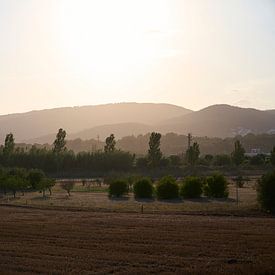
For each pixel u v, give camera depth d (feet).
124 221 117.91
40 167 356.79
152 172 344.69
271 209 137.49
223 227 106.52
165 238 92.99
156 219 122.01
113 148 386.52
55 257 76.79
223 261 73.10
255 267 68.49
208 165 380.58
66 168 362.74
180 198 191.62
